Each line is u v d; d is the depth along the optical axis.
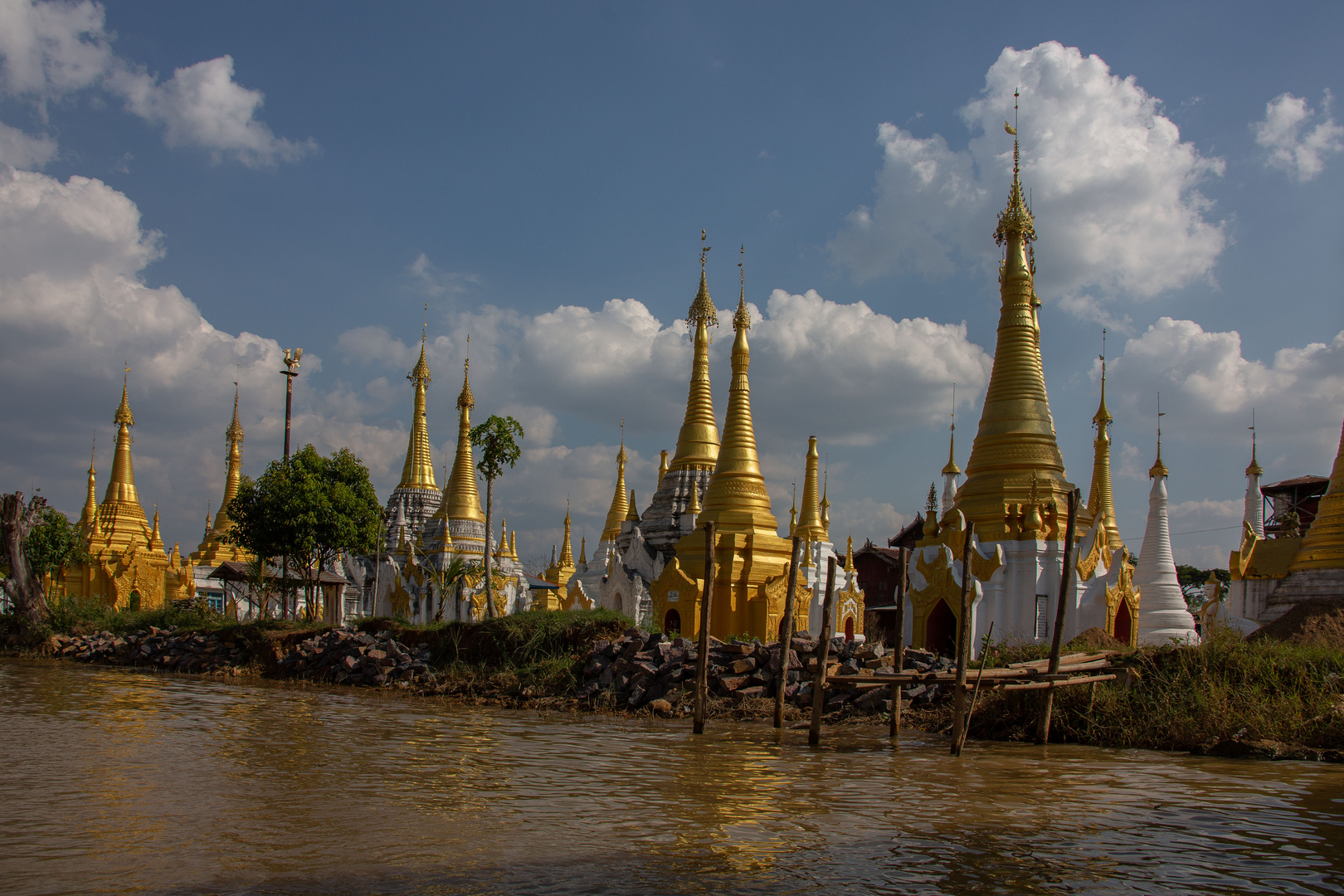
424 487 93.75
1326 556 35.47
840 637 31.48
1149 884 10.14
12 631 55.22
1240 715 20.62
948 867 10.69
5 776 15.63
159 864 10.37
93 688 33.34
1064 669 22.12
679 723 25.70
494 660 35.91
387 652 37.78
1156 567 41.16
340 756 18.38
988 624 38.81
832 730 24.14
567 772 16.84
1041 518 39.59
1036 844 11.78
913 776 16.78
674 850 11.23
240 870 10.16
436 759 18.14
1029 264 44.47
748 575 49.25
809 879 10.17
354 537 51.91
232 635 45.59
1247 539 46.19
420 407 95.19
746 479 51.59
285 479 50.69
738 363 53.62
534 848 11.26
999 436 42.28
